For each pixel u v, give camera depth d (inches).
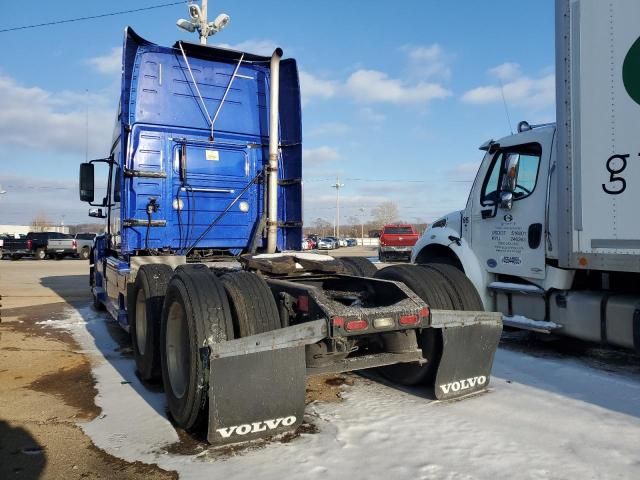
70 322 336.5
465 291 176.6
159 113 246.8
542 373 199.6
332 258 201.0
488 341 170.4
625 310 196.4
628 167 173.0
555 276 223.9
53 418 158.4
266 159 272.5
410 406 161.5
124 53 233.1
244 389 129.0
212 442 129.7
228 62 265.1
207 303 139.9
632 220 172.1
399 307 150.3
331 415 154.5
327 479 115.1
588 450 128.9
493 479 114.3
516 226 243.0
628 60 172.6
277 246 271.4
